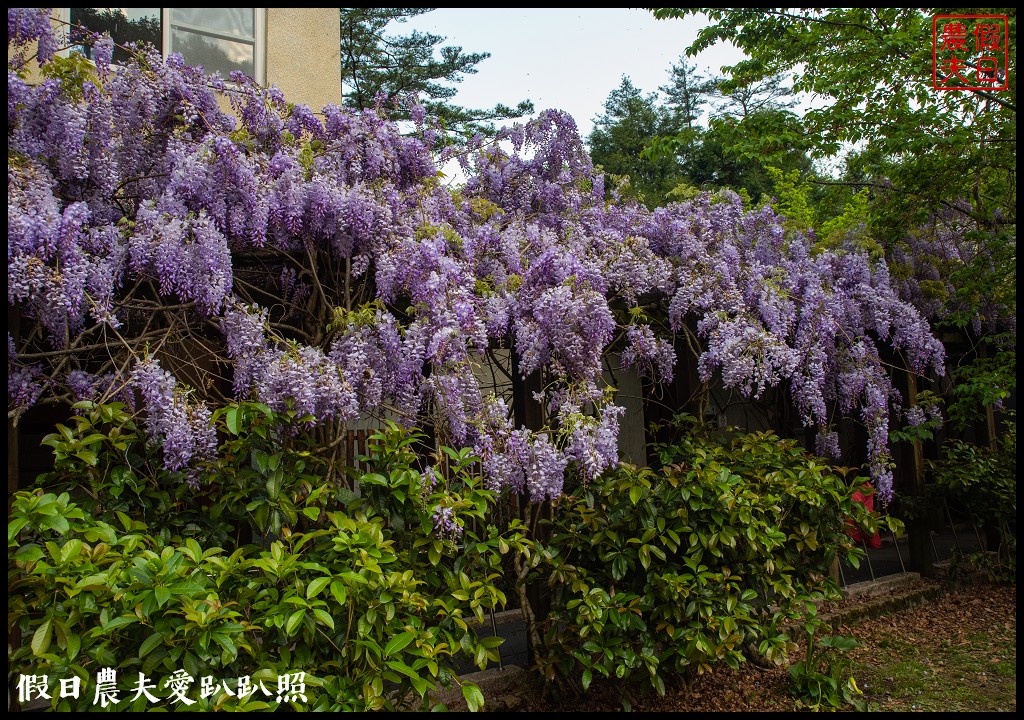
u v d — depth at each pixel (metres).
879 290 4.80
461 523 2.53
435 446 3.03
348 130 3.39
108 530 1.98
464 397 2.81
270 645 2.02
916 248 5.71
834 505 3.54
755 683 3.48
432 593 2.63
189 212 2.69
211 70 5.46
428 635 2.15
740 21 5.18
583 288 3.17
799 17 5.02
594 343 3.09
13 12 2.57
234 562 2.04
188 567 1.94
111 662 1.72
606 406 2.97
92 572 1.83
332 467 2.68
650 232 4.04
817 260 4.57
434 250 2.89
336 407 2.63
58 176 2.64
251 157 2.97
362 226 3.04
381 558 2.17
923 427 4.92
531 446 2.82
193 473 2.43
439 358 2.75
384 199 3.20
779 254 4.39
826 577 3.50
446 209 3.46
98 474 2.37
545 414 3.21
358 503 2.48
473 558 2.73
